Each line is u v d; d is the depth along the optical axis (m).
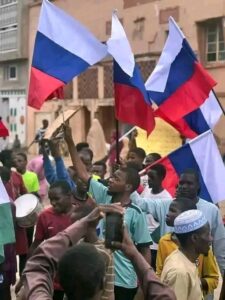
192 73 7.06
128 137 13.68
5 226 5.23
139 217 5.14
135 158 7.96
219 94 18.55
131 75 6.34
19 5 30.84
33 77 6.54
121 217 3.04
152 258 5.82
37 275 2.80
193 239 4.02
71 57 6.63
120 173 5.23
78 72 6.61
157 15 21.27
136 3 22.30
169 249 4.69
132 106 6.54
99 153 16.59
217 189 6.25
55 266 2.87
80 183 6.05
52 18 6.66
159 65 7.18
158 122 9.48
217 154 6.31
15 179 9.18
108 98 22.97
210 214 5.40
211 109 7.30
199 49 19.48
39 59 6.58
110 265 3.67
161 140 9.52
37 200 7.46
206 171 6.29
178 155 6.36
